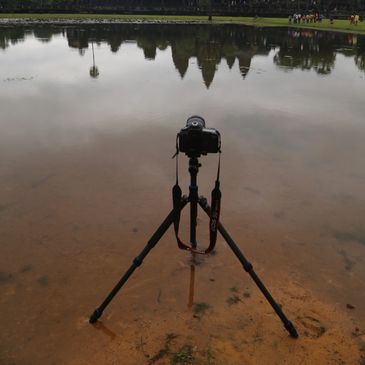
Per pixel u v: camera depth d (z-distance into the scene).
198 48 22.62
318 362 2.49
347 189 4.95
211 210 2.61
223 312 2.91
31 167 5.50
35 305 2.99
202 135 2.42
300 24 46.75
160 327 2.77
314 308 2.95
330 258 3.57
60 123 7.63
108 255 3.59
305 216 4.29
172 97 9.99
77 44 22.72
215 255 3.60
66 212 4.31
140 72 13.95
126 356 2.53
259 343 2.64
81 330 2.75
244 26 43.94
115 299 3.05
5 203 4.48
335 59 17.94
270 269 3.40
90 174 5.29
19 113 8.30
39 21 44.16
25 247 3.69
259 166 5.63
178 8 66.50
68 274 3.34
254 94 10.48
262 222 4.15
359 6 58.47
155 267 3.43
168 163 5.70
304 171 5.48
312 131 7.32
